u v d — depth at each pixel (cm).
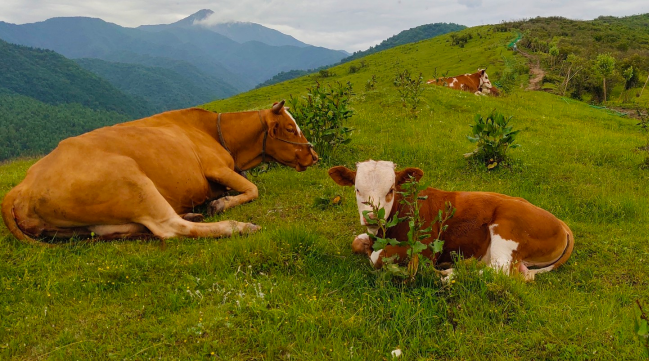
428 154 1131
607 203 835
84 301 480
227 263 542
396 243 489
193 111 841
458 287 484
